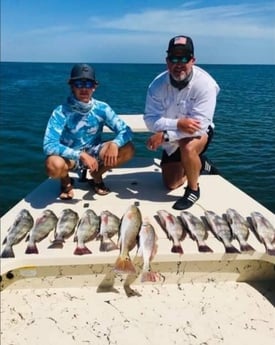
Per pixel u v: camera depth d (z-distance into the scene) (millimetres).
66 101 3881
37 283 2996
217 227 3320
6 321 2648
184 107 3889
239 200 4055
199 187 4402
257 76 80125
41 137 13828
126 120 6203
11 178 9195
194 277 3094
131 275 3041
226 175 9664
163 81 3893
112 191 4277
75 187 4375
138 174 4898
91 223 3330
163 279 3074
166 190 4336
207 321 2697
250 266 3100
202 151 3953
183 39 3594
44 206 3834
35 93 32656
